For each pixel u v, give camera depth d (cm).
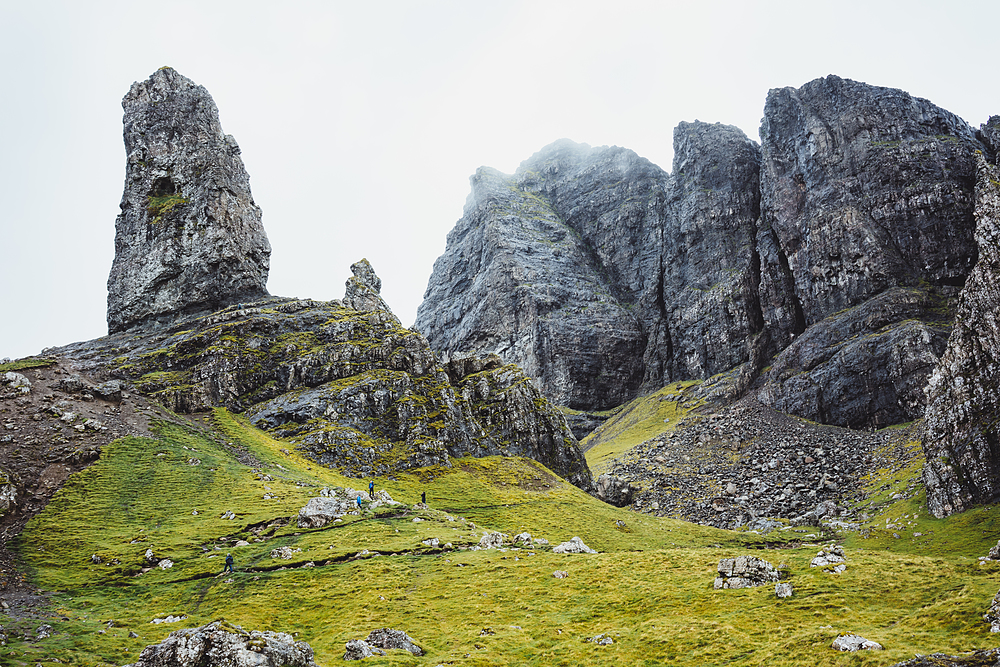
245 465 11569
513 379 17425
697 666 4516
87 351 15962
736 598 5759
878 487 14175
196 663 3894
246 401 14712
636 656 4841
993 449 11319
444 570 7425
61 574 7500
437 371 16412
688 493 16412
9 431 10694
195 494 10031
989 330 12225
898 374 17638
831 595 5478
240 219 18700
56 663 4834
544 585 6775
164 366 15012
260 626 6106
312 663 4275
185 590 7138
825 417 18812
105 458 10669
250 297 18275
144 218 18450
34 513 9044
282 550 8031
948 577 5525
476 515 12119
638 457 19388
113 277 18200
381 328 16988
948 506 11450
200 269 17762
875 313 19375
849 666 4003
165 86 19825
